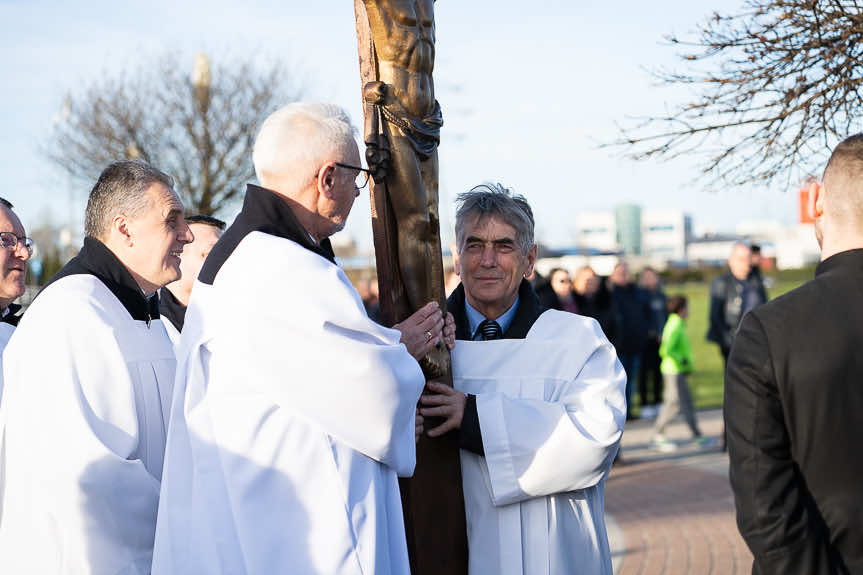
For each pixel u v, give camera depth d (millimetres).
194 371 2164
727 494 7258
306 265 2143
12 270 3281
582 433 2576
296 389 2109
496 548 2602
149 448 2615
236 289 2146
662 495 7301
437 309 2553
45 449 2430
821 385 1818
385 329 2258
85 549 2381
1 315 3416
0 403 2775
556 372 2727
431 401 2586
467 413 2582
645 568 5234
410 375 2244
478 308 2826
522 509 2621
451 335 2650
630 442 10109
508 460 2564
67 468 2402
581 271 8594
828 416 1813
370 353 2145
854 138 1989
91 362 2510
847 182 1944
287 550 2072
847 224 1950
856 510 1803
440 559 2602
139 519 2441
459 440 2590
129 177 2670
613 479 8039
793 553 1810
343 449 2164
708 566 5234
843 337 1839
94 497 2396
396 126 2479
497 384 2723
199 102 16750
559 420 2578
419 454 2619
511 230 2693
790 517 1821
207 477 2102
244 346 2107
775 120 3529
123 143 16562
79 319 2533
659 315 11672
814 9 3354
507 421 2568
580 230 71250
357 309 2168
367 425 2160
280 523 2080
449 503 2617
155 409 2641
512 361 2738
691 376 16172
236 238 2229
